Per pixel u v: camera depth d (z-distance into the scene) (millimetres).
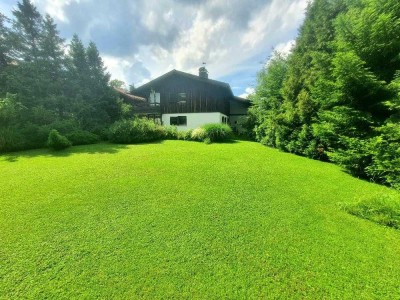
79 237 3289
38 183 5484
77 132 12594
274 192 5227
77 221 3742
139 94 22906
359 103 7234
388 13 6488
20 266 2654
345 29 7410
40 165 7234
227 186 5539
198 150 10523
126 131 13305
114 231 3469
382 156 5812
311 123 9555
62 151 9969
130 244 3141
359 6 8188
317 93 8945
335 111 7695
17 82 12352
